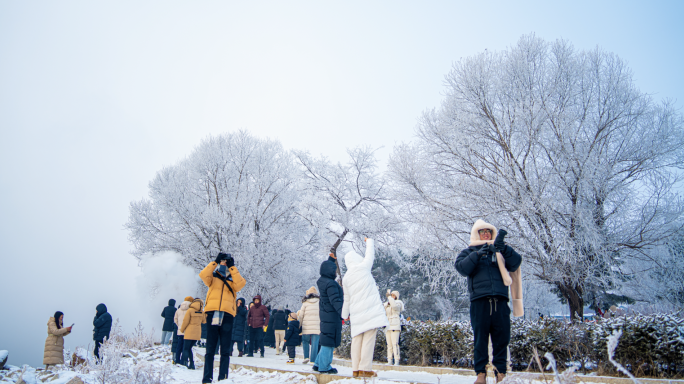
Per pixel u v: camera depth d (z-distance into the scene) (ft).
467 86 50.44
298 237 82.99
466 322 27.73
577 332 22.00
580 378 18.74
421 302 116.37
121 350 17.58
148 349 44.09
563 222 42.86
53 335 30.83
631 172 44.52
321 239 76.28
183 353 30.04
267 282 73.61
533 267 44.60
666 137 43.11
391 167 54.34
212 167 82.58
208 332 19.97
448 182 50.03
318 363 20.51
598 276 43.01
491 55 51.98
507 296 14.07
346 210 80.33
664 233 41.57
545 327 23.25
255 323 43.39
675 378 18.31
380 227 75.82
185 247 75.51
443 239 49.08
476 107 50.60
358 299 18.20
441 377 20.02
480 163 49.16
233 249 72.02
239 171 84.69
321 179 82.89
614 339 5.84
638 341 19.42
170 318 48.96
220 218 72.64
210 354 19.66
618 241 42.88
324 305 21.07
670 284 44.70
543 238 42.55
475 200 46.37
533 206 42.78
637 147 43.93
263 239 74.18
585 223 40.32
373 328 17.66
